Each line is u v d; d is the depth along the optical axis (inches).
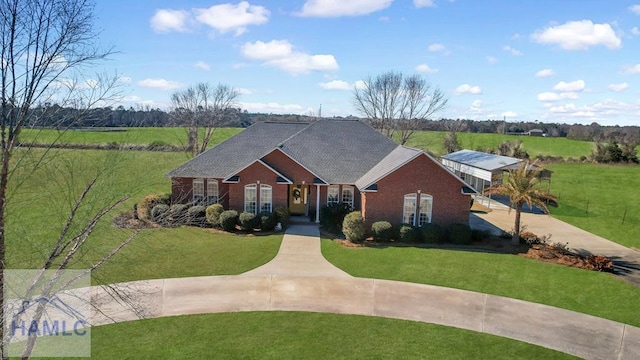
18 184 392.5
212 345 507.5
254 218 1031.6
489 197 1467.8
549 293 690.8
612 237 1120.2
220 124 2320.4
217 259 813.9
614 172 2300.7
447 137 2812.5
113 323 551.5
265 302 629.3
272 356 487.8
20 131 355.6
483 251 912.3
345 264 804.0
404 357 494.6
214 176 1155.9
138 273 722.2
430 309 620.4
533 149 3093.0
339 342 522.6
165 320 566.3
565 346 530.0
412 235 962.1
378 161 1262.3
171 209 628.1
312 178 1157.7
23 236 414.9
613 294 697.6
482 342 533.3
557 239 1072.8
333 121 1423.5
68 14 365.1
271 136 1382.9
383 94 2591.0
